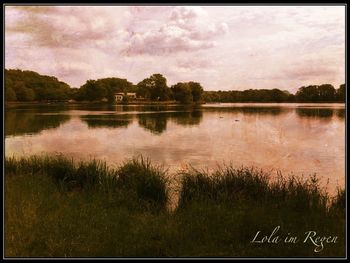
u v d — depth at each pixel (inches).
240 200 333.7
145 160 587.8
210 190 365.1
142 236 267.7
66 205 327.0
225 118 1539.1
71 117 1609.3
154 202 349.1
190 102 4178.2
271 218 295.1
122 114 1860.2
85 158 607.8
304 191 349.1
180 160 592.7
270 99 5034.5
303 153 663.1
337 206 334.0
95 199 348.5
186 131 1018.7
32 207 314.8
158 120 1433.3
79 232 272.8
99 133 977.5
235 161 586.9
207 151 680.4
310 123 1279.5
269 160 600.1
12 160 475.8
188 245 253.1
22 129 1079.6
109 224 288.5
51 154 636.1
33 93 4052.7
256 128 1098.1
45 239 260.7
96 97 4360.2
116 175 418.0
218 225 283.1
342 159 609.6
